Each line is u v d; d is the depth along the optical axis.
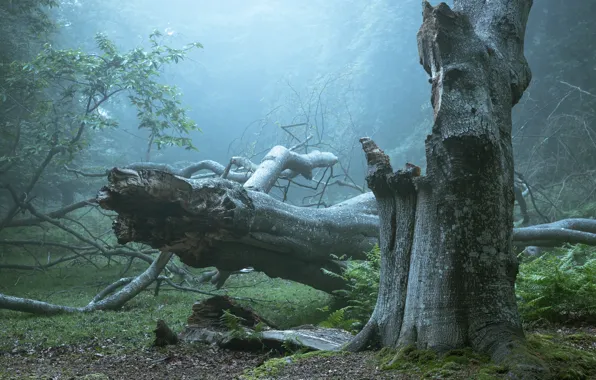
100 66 13.80
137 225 6.67
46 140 14.27
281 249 8.07
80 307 9.96
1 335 7.44
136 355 6.20
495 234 4.85
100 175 15.22
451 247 4.85
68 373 5.39
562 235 10.88
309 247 8.36
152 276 10.12
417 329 4.88
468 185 4.84
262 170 11.20
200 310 7.18
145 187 6.31
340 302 9.63
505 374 4.19
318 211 8.70
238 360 5.89
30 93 14.98
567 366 4.36
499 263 4.83
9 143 16.44
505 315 4.73
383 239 5.46
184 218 6.80
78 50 13.89
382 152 5.63
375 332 5.30
